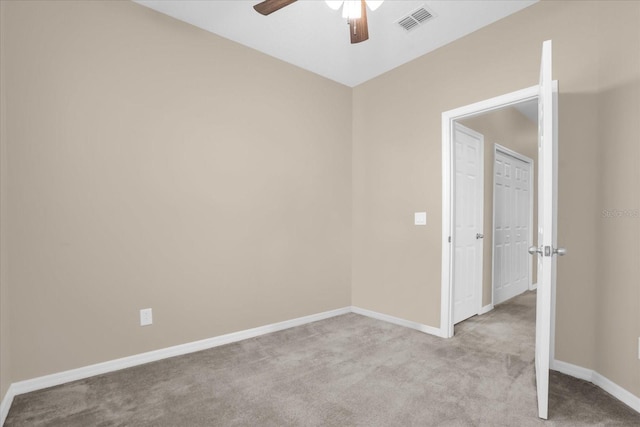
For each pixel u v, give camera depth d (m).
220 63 2.68
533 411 1.70
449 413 1.69
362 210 3.57
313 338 2.79
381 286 3.36
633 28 1.79
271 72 3.00
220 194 2.67
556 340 2.15
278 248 3.03
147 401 1.80
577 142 2.07
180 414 1.68
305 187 3.24
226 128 2.71
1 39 1.79
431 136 2.94
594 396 1.83
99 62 2.14
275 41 2.77
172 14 2.41
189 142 2.51
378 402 1.79
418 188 3.04
